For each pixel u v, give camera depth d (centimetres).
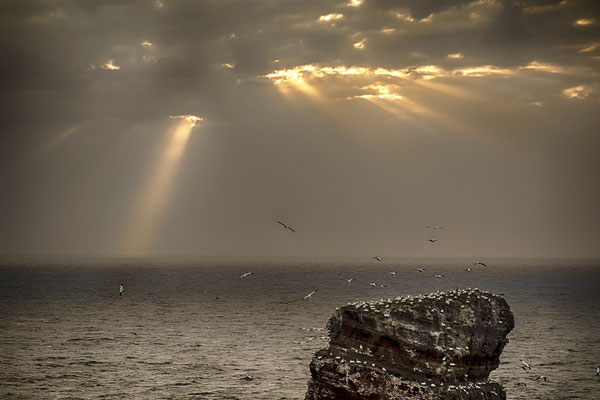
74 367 9238
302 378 8781
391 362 4778
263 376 8856
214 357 10175
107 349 10744
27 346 10919
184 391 7988
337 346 4991
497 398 4944
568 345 11638
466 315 4941
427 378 4681
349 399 4797
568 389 8269
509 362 9969
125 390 7988
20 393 7744
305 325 14200
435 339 4712
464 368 4794
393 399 4650
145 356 10175
